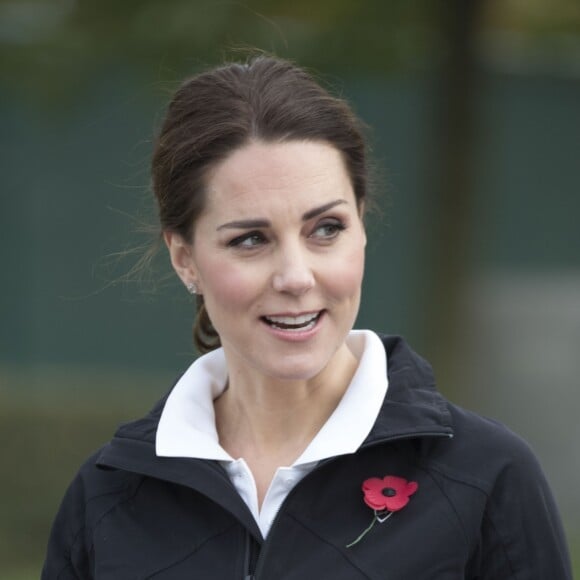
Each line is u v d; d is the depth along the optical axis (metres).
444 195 27.55
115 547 8.84
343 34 25.42
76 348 38.66
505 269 38.50
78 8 25.34
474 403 28.25
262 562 8.34
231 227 8.20
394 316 37.97
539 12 29.25
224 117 8.25
